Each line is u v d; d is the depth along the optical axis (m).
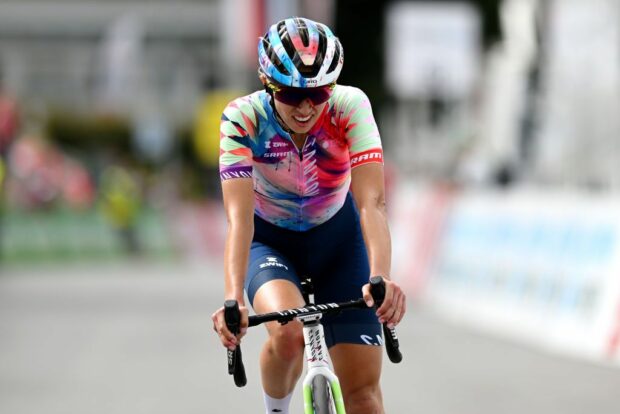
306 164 13.54
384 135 80.69
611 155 41.59
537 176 46.81
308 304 14.11
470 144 55.44
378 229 12.59
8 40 144.12
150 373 24.09
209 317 34.31
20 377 23.84
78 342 29.14
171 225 63.25
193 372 24.19
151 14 140.88
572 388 21.67
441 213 38.81
